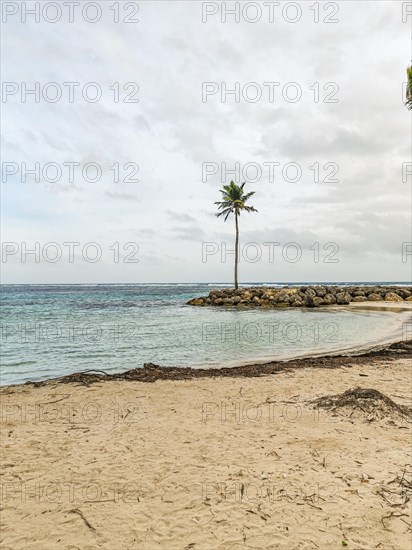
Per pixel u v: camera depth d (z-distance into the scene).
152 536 3.35
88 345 15.92
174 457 4.88
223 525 3.48
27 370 11.70
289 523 3.50
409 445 5.15
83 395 7.99
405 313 28.91
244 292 42.69
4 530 3.45
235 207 46.53
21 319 26.30
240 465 4.63
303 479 4.27
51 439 5.55
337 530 3.39
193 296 64.56
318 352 13.84
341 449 5.04
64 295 70.19
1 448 5.23
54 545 3.24
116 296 65.00
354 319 24.92
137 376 9.78
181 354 13.88
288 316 27.52
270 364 11.21
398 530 3.38
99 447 5.23
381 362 11.24
